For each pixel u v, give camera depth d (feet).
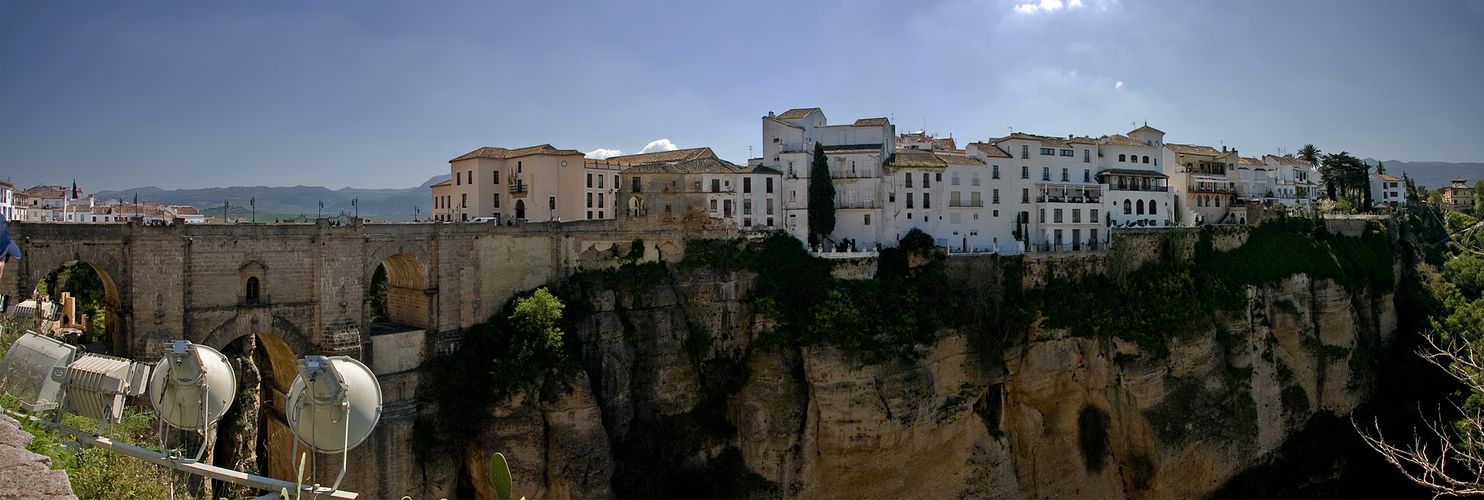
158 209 371.15
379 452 169.68
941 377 225.35
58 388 72.95
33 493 49.08
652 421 209.26
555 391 185.26
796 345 222.07
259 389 184.96
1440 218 444.14
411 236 181.78
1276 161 432.25
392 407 174.50
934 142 346.74
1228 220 353.72
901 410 214.28
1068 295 247.91
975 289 236.63
